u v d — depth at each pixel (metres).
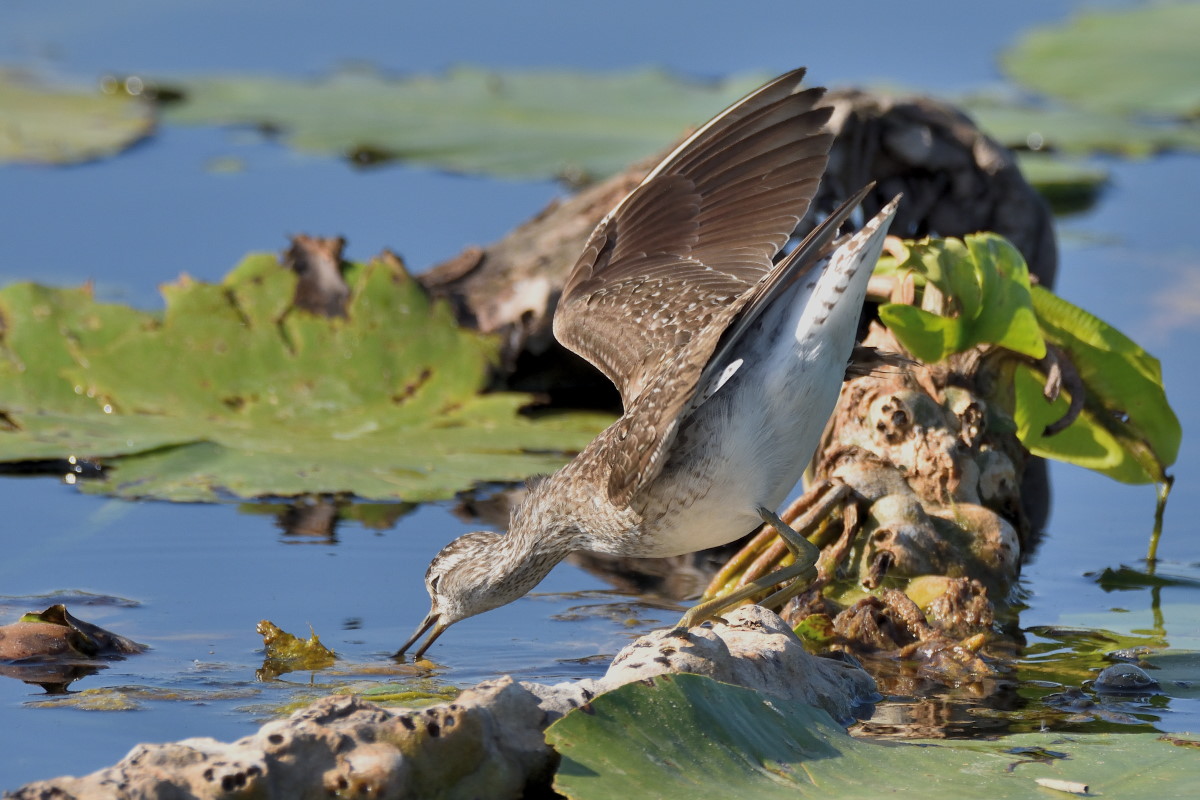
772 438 7.81
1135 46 25.48
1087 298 15.69
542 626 9.80
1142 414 11.25
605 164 20.09
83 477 12.50
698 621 8.52
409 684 8.52
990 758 7.11
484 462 12.61
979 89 23.66
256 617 9.66
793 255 7.04
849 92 14.20
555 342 15.02
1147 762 7.11
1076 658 9.16
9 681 8.38
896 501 10.25
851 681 8.51
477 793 6.80
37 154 20.05
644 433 7.71
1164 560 11.24
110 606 9.72
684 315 9.14
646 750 6.76
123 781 6.20
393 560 10.87
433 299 14.61
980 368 10.89
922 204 14.16
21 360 13.66
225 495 11.71
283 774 6.49
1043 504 12.82
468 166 19.81
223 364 13.95
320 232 17.67
